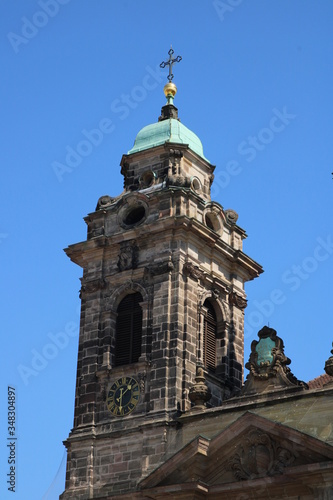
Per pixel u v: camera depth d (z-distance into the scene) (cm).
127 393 9412
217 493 8525
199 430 8900
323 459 8150
